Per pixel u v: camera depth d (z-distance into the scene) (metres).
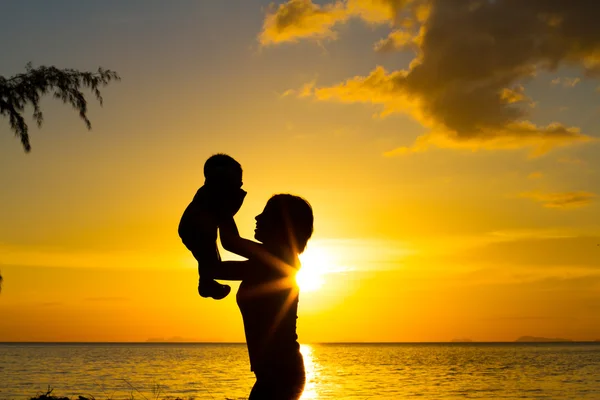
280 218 3.01
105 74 11.39
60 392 27.05
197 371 50.44
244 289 2.94
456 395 30.20
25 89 10.79
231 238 2.88
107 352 133.12
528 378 44.06
